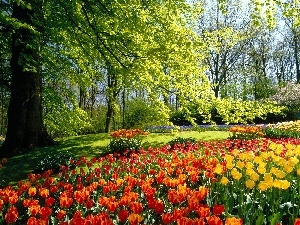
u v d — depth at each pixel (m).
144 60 11.25
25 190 6.05
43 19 12.35
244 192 5.49
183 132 22.12
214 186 6.29
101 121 32.19
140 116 29.27
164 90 12.17
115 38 11.01
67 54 17.55
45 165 11.65
